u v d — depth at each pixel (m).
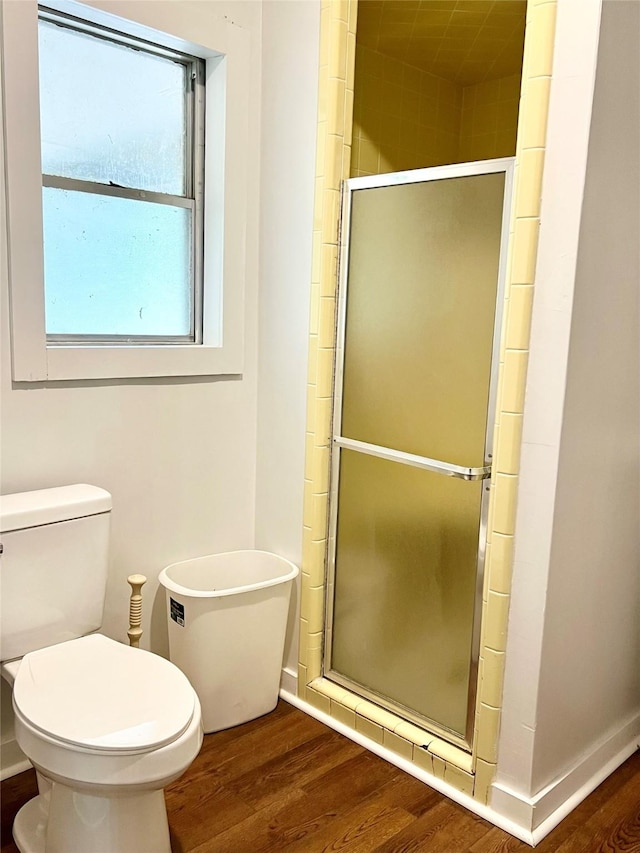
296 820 1.84
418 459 1.99
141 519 2.20
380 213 2.03
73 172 2.02
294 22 2.14
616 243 1.71
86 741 1.42
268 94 2.25
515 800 1.82
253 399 2.44
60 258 2.01
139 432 2.15
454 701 2.00
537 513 1.71
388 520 2.11
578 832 1.83
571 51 1.54
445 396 1.92
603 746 2.06
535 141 1.60
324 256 2.13
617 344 1.80
